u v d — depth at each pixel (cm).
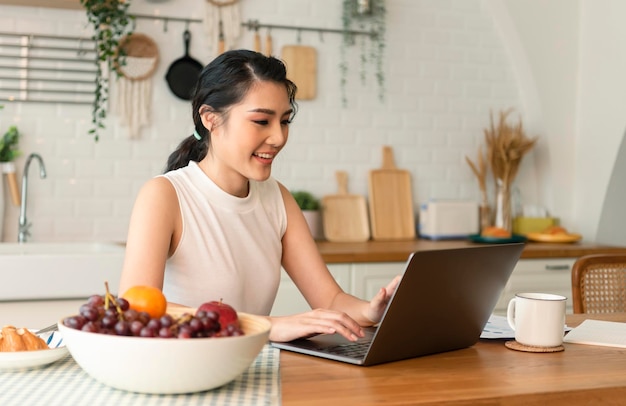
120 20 388
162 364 121
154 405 121
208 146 204
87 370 128
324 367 149
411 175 457
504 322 198
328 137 440
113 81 402
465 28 464
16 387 130
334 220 438
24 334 147
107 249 368
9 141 380
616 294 266
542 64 464
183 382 123
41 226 392
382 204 447
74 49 393
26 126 389
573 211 477
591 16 463
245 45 423
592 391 136
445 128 463
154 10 407
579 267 259
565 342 178
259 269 212
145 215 190
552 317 168
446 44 461
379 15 446
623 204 464
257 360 152
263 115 186
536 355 164
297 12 432
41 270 285
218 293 202
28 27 387
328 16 438
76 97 396
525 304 170
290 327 166
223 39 418
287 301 361
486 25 468
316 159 439
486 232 438
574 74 470
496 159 459
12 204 387
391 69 451
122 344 120
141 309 134
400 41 452
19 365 141
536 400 132
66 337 126
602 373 148
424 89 458
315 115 438
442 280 152
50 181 394
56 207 395
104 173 402
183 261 199
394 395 129
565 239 437
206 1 415
